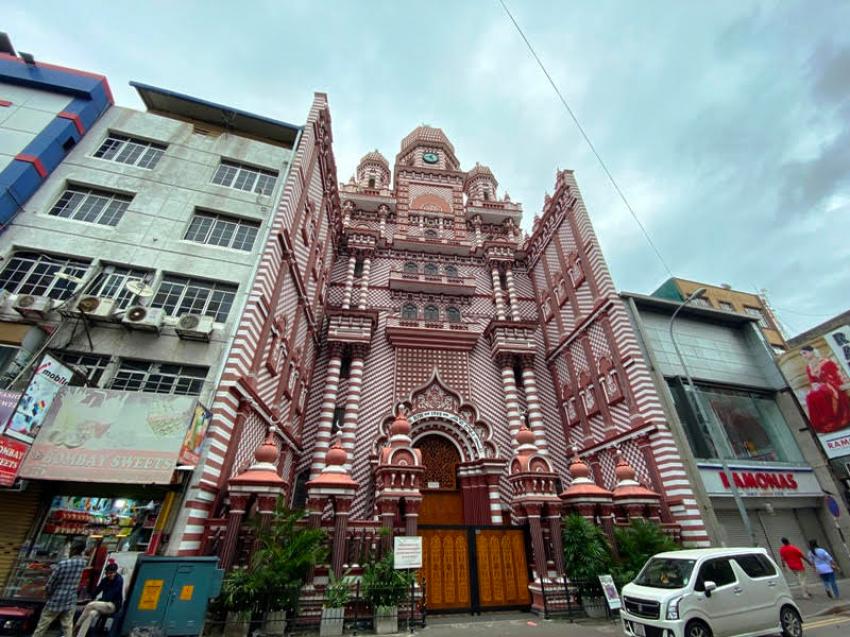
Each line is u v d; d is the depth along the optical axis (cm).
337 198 2644
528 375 2427
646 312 2173
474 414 2261
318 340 2388
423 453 2164
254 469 1167
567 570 1295
